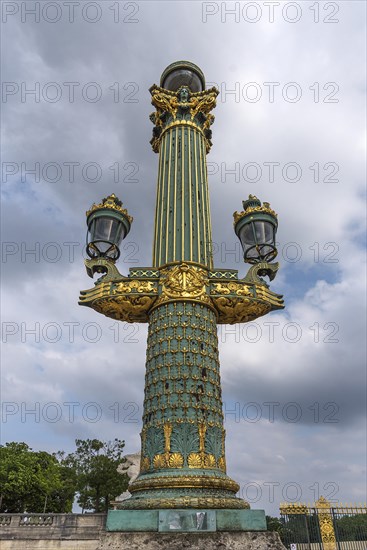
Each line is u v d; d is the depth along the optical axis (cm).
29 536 2186
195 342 932
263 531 732
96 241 1082
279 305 1052
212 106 1340
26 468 3778
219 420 888
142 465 853
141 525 726
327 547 1708
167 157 1226
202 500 748
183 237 1073
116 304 1004
